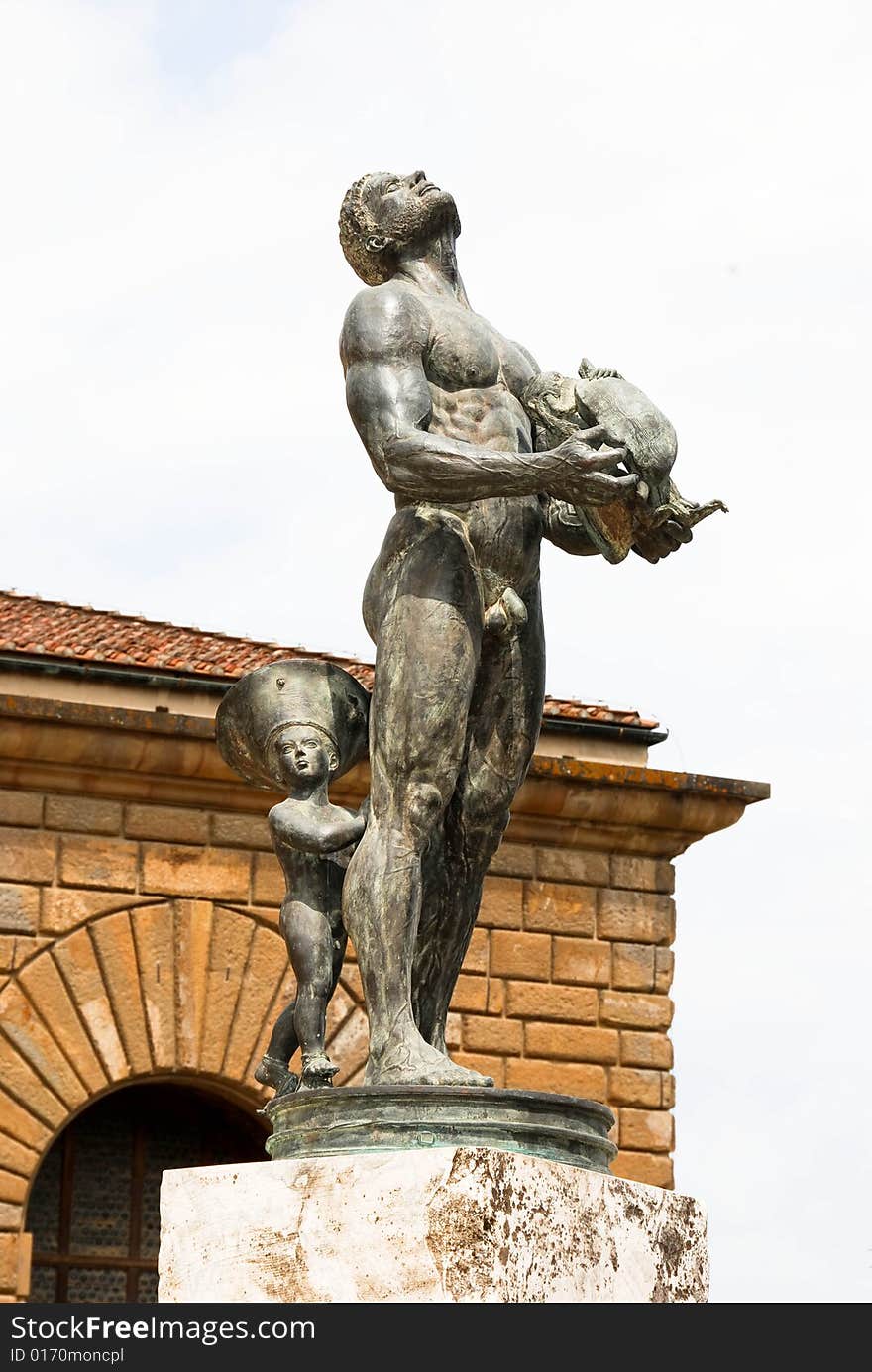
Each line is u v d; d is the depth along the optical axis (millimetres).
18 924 42281
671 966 47281
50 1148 42875
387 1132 13297
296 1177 13195
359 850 14562
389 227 15797
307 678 15242
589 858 47094
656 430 14844
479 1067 45125
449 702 14523
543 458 14227
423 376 14922
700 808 47062
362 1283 12797
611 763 46938
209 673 44469
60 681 43375
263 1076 15164
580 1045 46000
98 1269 43000
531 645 15195
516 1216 12781
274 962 43750
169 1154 44219
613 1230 13539
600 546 14984
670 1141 46250
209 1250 13445
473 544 14805
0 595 49469
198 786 43719
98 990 42500
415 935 14477
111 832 43312
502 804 15211
